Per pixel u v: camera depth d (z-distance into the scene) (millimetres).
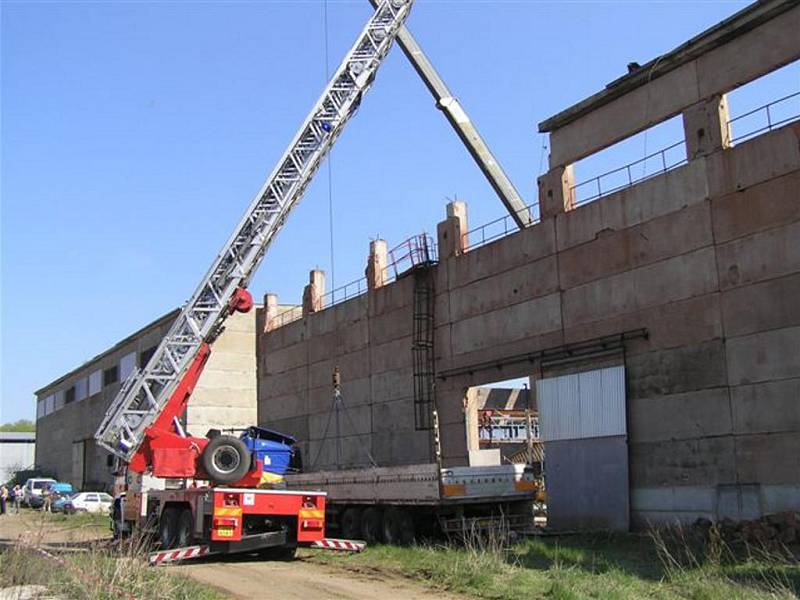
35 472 81875
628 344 22250
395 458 31859
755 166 19516
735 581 12992
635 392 21922
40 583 12461
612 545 19203
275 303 44938
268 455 22562
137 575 12648
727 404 19516
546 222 25406
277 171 24500
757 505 18562
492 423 42500
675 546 18141
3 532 25578
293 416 40375
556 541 19734
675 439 20656
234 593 13438
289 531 18750
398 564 16734
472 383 27844
